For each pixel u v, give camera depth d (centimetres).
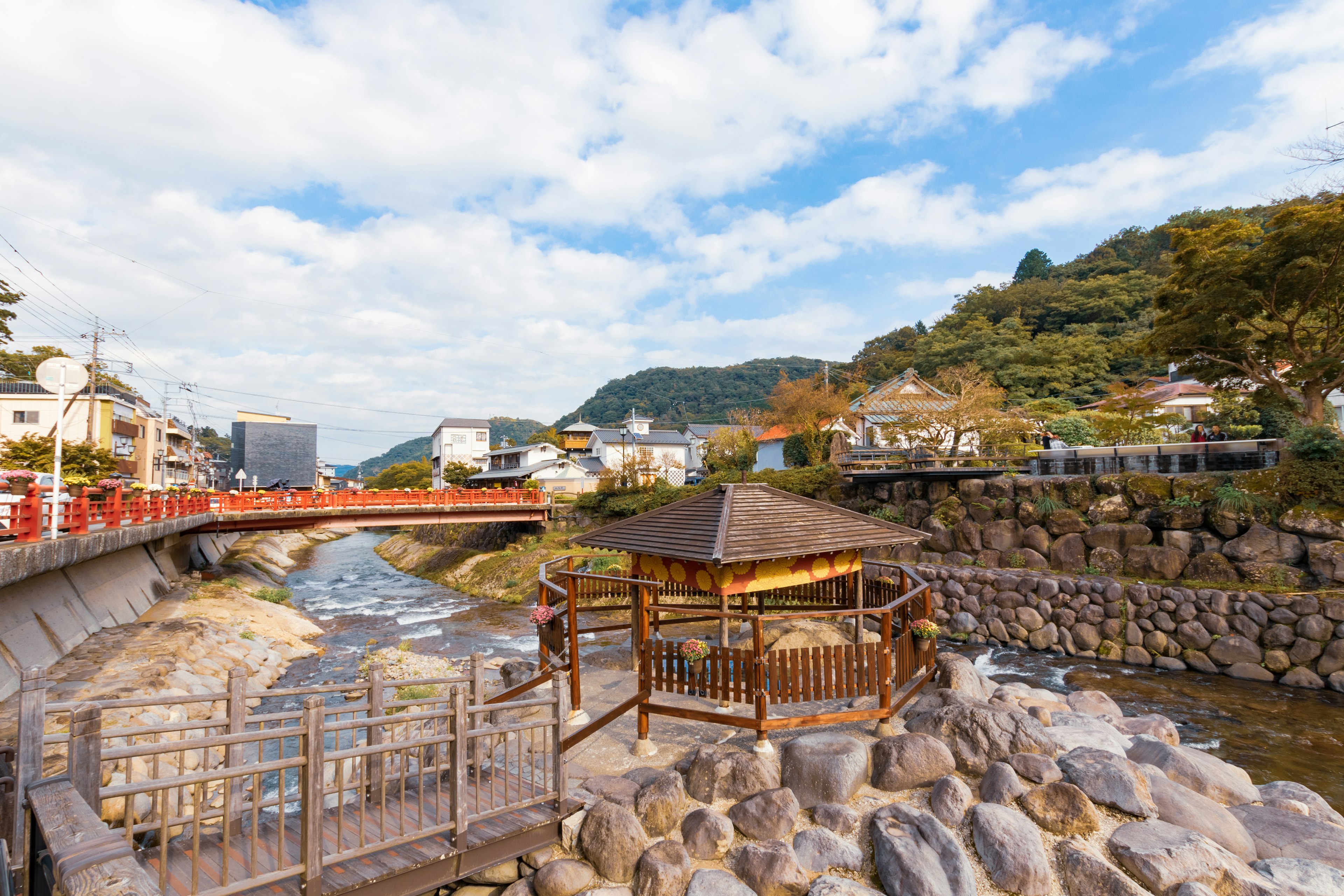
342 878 454
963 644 1800
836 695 642
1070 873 507
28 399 3394
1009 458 2200
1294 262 1585
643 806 584
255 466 6475
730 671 651
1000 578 1833
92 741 374
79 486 1433
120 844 262
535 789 567
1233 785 648
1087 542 1838
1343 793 908
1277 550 1507
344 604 2731
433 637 2100
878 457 2738
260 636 1833
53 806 306
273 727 1172
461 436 7106
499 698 820
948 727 649
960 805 566
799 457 3412
